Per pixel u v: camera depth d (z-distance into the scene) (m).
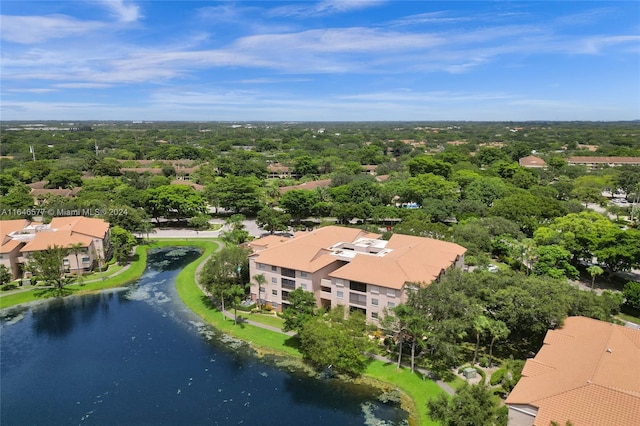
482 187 156.12
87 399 57.34
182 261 114.06
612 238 89.94
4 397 57.78
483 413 44.59
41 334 75.25
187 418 53.47
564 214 130.12
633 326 69.31
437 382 57.81
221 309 82.62
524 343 66.56
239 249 87.75
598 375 42.38
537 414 40.06
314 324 62.47
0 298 89.00
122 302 88.19
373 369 61.59
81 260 101.31
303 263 77.31
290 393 57.97
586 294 64.62
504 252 104.06
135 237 131.75
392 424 51.53
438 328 56.69
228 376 62.00
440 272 73.25
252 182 171.38
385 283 68.25
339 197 152.75
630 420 36.94
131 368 64.44
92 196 148.88
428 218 127.50
